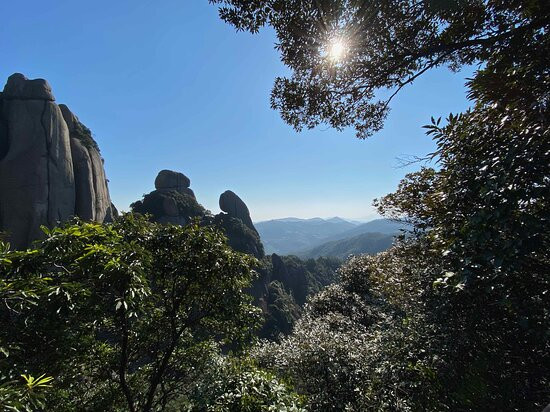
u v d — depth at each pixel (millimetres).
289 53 4805
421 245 5676
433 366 4430
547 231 2230
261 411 4793
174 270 5566
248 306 6449
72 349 4199
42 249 3799
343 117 5555
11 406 2029
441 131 3838
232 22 4621
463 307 3848
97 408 5250
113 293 4074
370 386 6410
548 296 2785
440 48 4121
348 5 3951
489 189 2662
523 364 3684
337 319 12062
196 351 6477
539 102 2602
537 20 3146
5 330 3393
